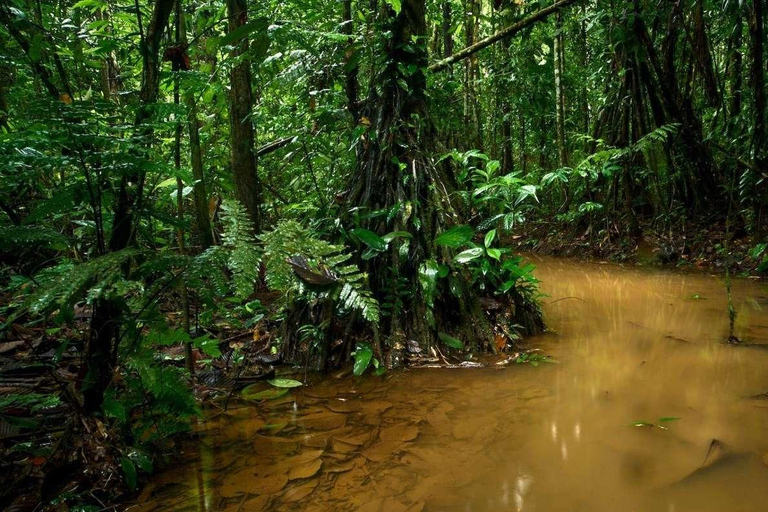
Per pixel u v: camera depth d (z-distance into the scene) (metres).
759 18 4.79
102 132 1.59
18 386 2.01
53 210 1.45
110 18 2.66
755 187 5.01
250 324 2.89
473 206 3.35
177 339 1.66
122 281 1.23
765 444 1.57
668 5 5.96
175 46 1.79
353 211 2.92
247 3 3.10
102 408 1.54
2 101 2.45
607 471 1.45
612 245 6.05
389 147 3.07
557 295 3.98
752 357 2.38
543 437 1.67
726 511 1.25
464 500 1.33
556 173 3.84
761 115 4.92
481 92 8.73
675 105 5.78
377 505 1.33
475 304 2.74
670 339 2.70
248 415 1.95
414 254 2.80
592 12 6.33
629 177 5.88
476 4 7.23
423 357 2.55
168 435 1.73
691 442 1.60
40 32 1.77
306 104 3.81
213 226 3.78
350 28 3.45
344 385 2.25
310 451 1.64
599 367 2.33
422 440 1.69
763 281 4.11
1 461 1.50
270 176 5.28
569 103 9.09
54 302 1.35
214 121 3.98
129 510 1.35
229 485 1.46
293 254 1.50
